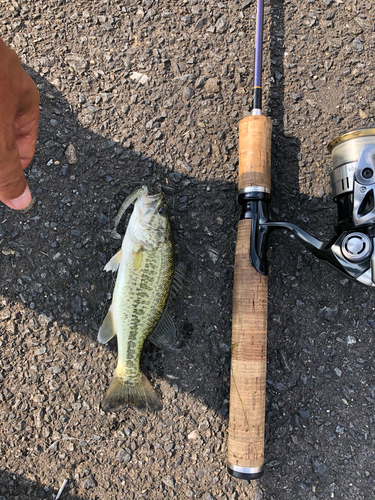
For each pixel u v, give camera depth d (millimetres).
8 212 352
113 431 342
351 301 358
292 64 376
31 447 338
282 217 363
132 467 340
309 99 375
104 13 371
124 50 371
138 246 328
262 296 307
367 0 380
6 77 208
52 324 347
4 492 333
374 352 353
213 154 366
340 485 341
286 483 341
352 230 301
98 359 346
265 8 379
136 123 365
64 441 340
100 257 353
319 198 366
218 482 341
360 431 346
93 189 357
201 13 375
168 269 337
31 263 351
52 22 368
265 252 312
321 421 347
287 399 349
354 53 379
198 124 368
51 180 356
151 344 349
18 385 342
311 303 357
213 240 360
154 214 331
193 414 346
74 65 366
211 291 356
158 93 369
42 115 359
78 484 337
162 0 375
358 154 297
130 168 361
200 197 363
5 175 214
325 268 360
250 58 375
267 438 345
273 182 365
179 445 343
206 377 350
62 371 344
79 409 343
